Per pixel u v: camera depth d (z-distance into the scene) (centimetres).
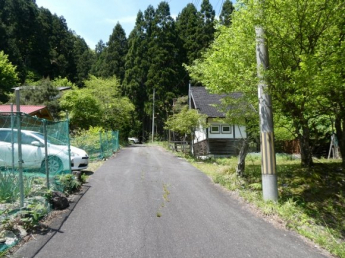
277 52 666
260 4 589
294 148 1767
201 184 843
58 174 701
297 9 574
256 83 653
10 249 359
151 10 4034
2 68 2783
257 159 1464
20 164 455
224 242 416
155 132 4491
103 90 2970
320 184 845
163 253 370
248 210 591
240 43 727
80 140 1334
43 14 4856
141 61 3809
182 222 497
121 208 565
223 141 1944
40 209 472
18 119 457
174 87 3603
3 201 475
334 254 407
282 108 773
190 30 3725
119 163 1274
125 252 369
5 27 3841
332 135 1441
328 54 588
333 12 569
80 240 403
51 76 4472
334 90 655
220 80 741
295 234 471
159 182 842
